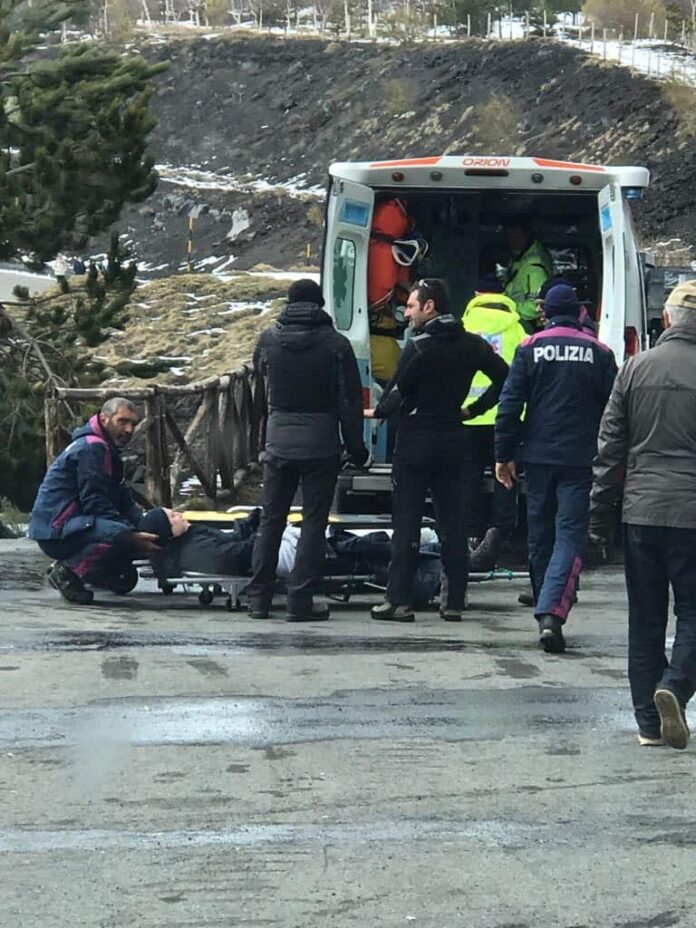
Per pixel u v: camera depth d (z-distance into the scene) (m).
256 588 12.78
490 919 7.42
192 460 18.39
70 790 8.77
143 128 22.91
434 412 12.53
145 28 100.50
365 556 13.34
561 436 11.70
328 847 8.13
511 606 13.51
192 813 8.50
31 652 11.34
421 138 75.56
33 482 22.53
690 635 9.41
